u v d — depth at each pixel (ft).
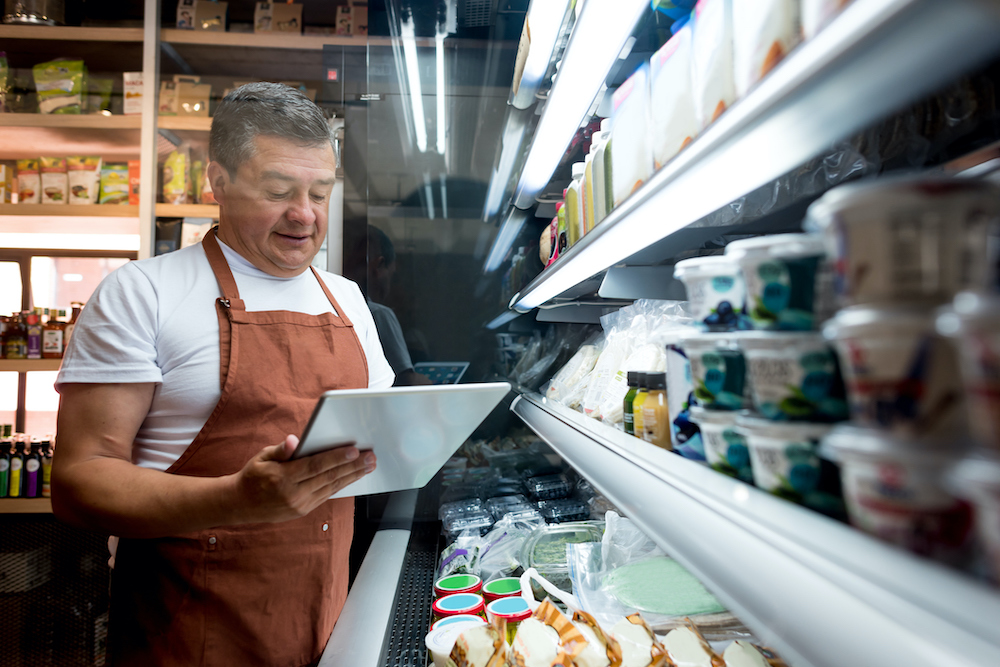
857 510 1.28
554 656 2.78
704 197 1.83
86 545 7.95
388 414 2.72
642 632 2.89
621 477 2.47
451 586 4.68
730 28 1.83
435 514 7.51
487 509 6.92
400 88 8.10
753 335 1.69
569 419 4.20
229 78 9.11
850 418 1.57
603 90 3.99
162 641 3.83
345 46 8.15
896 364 1.13
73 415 3.63
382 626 4.14
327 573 4.25
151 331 3.86
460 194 8.22
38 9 8.46
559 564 4.67
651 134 2.59
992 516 0.95
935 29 0.85
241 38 8.45
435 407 2.87
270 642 3.99
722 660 2.78
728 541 1.55
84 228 9.23
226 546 3.91
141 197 8.28
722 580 1.52
